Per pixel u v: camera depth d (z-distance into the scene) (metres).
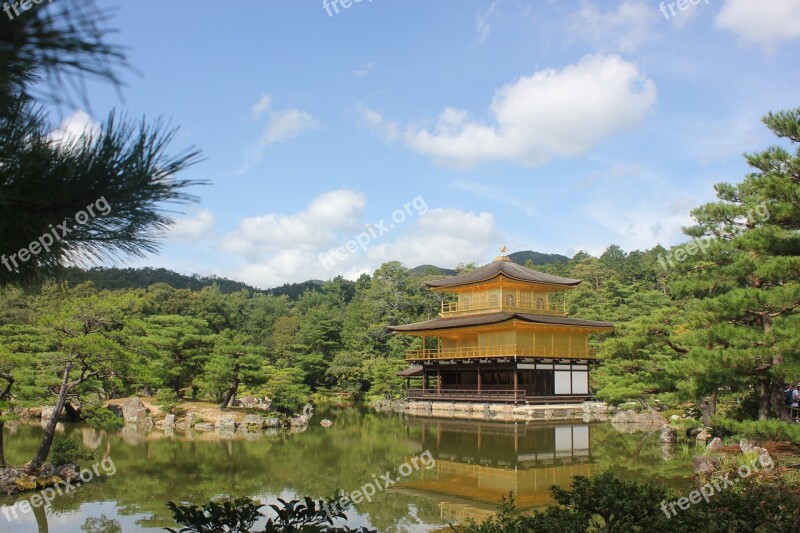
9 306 38.78
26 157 4.38
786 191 18.47
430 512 20.06
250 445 35.72
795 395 31.94
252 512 9.31
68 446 26.72
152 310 73.12
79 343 23.62
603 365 61.88
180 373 52.28
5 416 23.72
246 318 100.56
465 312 70.94
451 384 69.62
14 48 3.13
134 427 44.66
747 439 23.84
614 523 9.55
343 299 128.88
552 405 58.53
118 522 18.88
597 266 110.31
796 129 19.62
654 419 47.44
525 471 27.20
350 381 80.88
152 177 4.52
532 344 62.22
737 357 20.16
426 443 36.78
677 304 69.75
